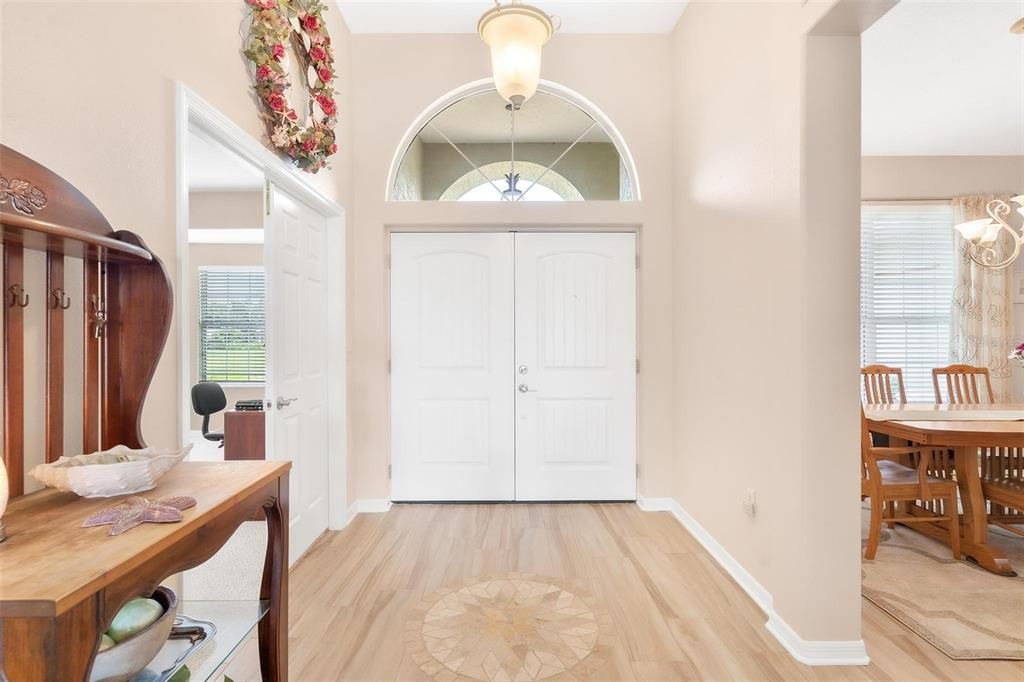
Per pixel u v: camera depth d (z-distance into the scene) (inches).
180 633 43.1
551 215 124.3
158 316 45.9
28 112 40.0
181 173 58.3
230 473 45.7
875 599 81.9
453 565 93.4
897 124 146.8
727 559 91.4
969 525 98.0
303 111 93.0
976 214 166.7
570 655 67.2
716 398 96.8
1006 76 120.4
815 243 67.3
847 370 67.2
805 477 67.2
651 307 124.3
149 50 53.7
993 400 159.5
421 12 115.2
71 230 34.2
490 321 128.1
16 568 27.1
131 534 31.7
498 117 128.2
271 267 87.9
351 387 119.3
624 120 124.5
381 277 122.9
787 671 64.4
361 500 122.2
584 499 128.6
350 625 74.0
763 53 78.1
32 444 41.4
